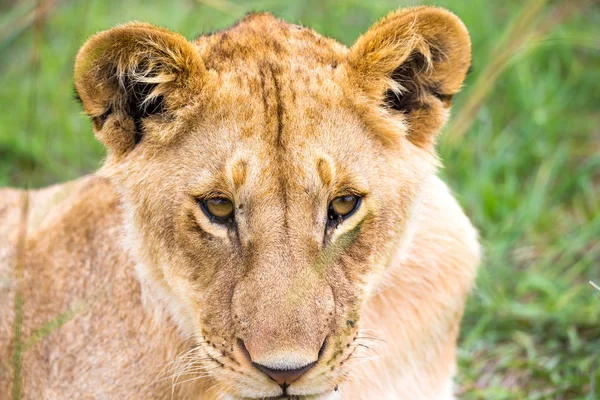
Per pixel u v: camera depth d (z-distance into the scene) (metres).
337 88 7.08
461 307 8.33
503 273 11.27
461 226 8.20
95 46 7.01
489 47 13.48
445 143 10.38
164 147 7.17
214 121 6.96
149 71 7.11
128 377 7.91
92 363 8.11
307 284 6.62
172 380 7.70
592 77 14.06
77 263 8.43
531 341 10.23
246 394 6.74
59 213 8.88
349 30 14.32
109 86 7.18
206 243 6.94
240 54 7.27
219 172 6.84
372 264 7.14
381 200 7.13
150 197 7.20
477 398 9.47
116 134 7.30
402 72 7.52
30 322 8.56
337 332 6.79
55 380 8.30
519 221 11.77
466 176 12.52
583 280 11.27
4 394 8.62
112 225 8.23
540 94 13.51
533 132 13.12
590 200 12.34
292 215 6.70
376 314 7.79
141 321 7.87
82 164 13.11
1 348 8.67
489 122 13.08
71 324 8.27
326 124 6.94
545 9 14.02
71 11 14.84
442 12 7.30
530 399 9.32
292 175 6.72
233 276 6.84
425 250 7.91
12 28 12.12
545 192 12.54
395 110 7.45
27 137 13.20
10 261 8.81
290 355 6.43
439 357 8.22
